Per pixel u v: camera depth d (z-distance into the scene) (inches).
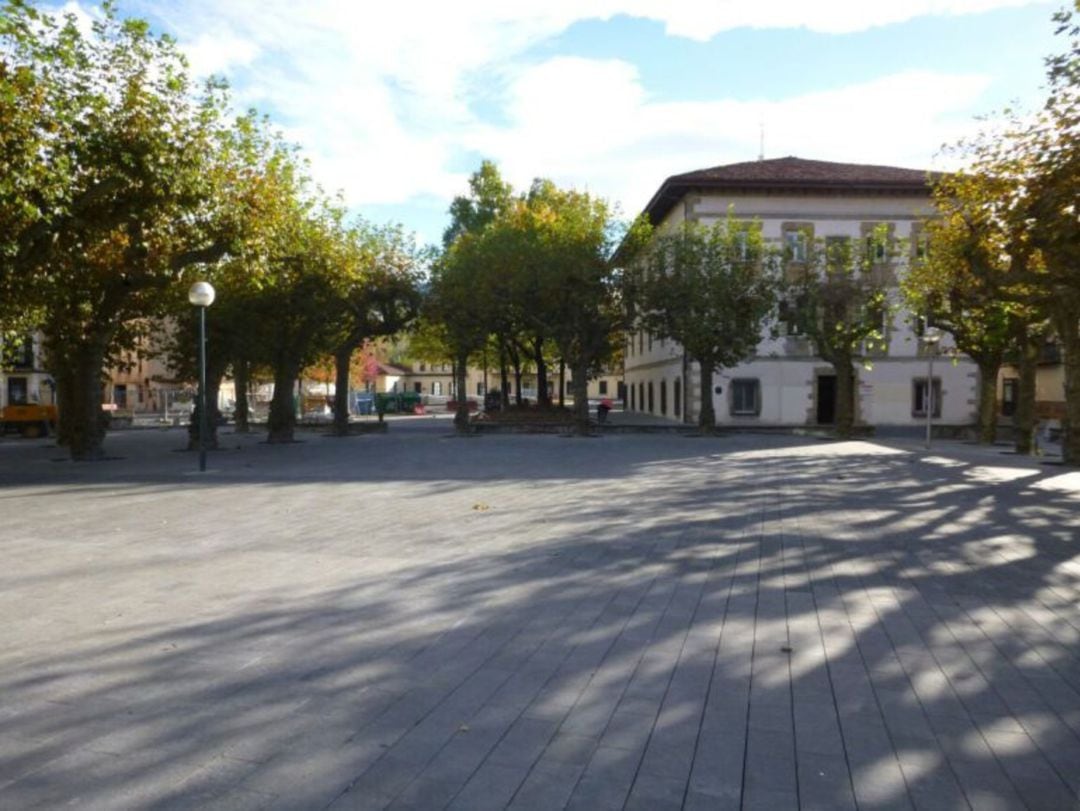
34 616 254.2
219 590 287.3
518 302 1325.0
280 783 145.7
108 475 725.3
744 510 474.3
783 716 174.9
